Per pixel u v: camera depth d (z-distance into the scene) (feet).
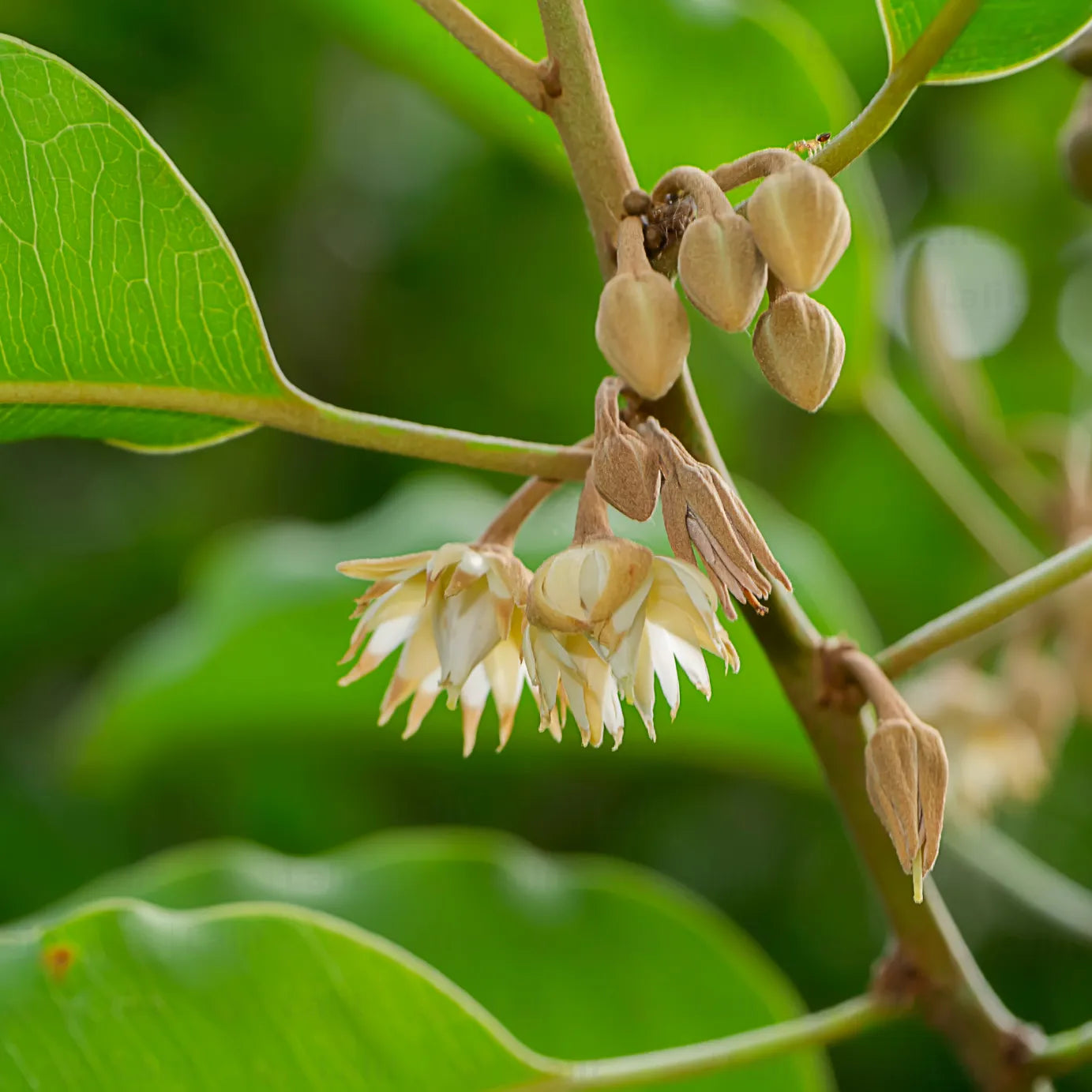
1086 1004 3.14
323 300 3.51
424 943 1.92
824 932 3.36
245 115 3.12
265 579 2.15
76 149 1.51
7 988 1.60
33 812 3.22
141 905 1.62
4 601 3.35
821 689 1.53
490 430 3.46
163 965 1.61
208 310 1.54
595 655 1.47
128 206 1.52
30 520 3.43
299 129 3.16
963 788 2.08
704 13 1.79
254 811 3.26
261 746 2.95
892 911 1.58
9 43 1.50
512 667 1.51
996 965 3.22
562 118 1.49
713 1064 1.61
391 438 1.52
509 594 1.48
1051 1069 1.57
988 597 1.53
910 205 3.47
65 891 3.14
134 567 3.39
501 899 1.96
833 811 3.39
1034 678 2.09
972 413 2.15
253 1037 1.62
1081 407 3.58
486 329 3.40
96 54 2.97
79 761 2.35
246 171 3.25
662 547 2.02
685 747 2.12
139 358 1.54
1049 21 1.53
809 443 3.40
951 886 3.24
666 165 1.90
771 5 1.87
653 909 1.96
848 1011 1.60
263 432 3.42
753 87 1.82
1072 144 1.62
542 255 3.31
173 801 3.24
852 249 1.92
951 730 2.10
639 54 1.82
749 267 1.41
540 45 1.79
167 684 2.16
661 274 1.44
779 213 1.41
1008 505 2.93
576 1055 1.90
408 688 1.51
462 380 3.44
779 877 3.43
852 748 1.54
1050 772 2.25
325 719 2.29
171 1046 1.61
